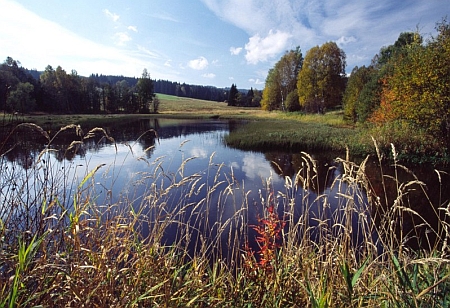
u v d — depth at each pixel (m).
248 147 19.06
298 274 2.76
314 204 7.63
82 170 9.34
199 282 2.61
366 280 2.68
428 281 2.27
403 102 14.73
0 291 1.57
